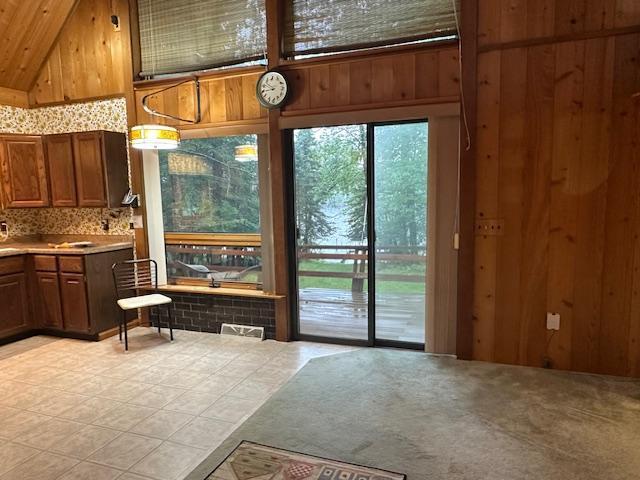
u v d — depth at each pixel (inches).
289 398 118.0
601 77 119.6
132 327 187.2
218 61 167.6
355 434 100.0
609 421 102.9
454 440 96.7
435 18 137.4
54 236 203.9
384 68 140.9
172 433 103.3
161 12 173.9
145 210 183.2
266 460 90.9
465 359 140.9
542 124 126.3
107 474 88.7
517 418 105.0
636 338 124.6
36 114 199.0
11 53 179.0
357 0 145.6
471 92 130.7
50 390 127.1
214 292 173.0
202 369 140.7
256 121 159.9
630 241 122.1
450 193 138.4
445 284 142.6
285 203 159.8
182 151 181.3
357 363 140.6
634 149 119.2
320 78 149.0
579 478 83.6
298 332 168.4
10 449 98.0
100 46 181.8
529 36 124.4
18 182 185.0
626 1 115.5
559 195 127.0
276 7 151.5
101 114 187.2
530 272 132.0
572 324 129.7
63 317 173.9
